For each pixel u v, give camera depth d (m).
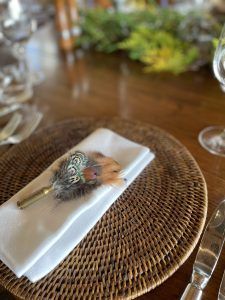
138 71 0.52
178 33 0.53
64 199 0.26
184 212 0.26
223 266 0.24
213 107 0.42
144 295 0.22
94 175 0.27
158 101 0.44
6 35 0.50
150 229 0.25
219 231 0.25
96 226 0.26
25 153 0.34
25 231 0.24
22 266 0.22
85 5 0.66
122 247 0.24
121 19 0.56
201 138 0.37
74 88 0.49
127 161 0.30
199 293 0.21
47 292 0.22
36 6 0.67
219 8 0.53
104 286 0.22
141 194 0.28
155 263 0.23
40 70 0.55
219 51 0.31
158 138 0.35
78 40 0.60
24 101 0.46
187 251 0.24
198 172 0.30
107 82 0.50
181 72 0.50
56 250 0.23
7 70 0.53
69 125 0.38
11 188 0.30
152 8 0.59
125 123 0.38
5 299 0.24
